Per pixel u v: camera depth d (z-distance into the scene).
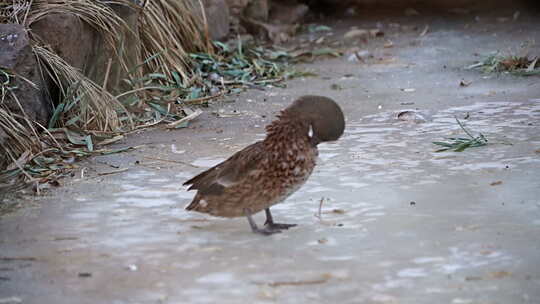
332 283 7.41
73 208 9.70
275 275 7.61
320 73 17.70
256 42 20.61
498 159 11.12
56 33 13.45
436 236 8.49
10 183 10.73
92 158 11.86
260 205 8.52
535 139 11.97
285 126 8.18
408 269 7.68
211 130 13.34
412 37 21.08
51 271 7.84
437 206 9.41
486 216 9.03
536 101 14.34
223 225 9.07
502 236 8.42
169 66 16.27
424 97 15.10
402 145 12.02
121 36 14.55
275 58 18.95
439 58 18.55
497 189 9.91
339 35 21.70
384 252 8.11
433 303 6.96
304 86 16.52
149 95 15.13
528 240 8.28
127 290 7.35
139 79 14.86
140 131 13.38
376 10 24.48
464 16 23.23
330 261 7.92
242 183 8.37
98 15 14.19
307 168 8.32
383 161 11.25
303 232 8.74
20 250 8.39
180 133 13.21
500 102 14.41
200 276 7.62
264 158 8.25
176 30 17.42
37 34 13.39
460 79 16.44
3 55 12.36
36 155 11.61
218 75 16.98
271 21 22.50
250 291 7.27
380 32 21.34
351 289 7.27
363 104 14.76
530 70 16.58
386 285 7.33
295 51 19.69
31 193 10.32
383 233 8.63
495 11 23.47
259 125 13.55
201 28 18.27
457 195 9.77
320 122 8.13
